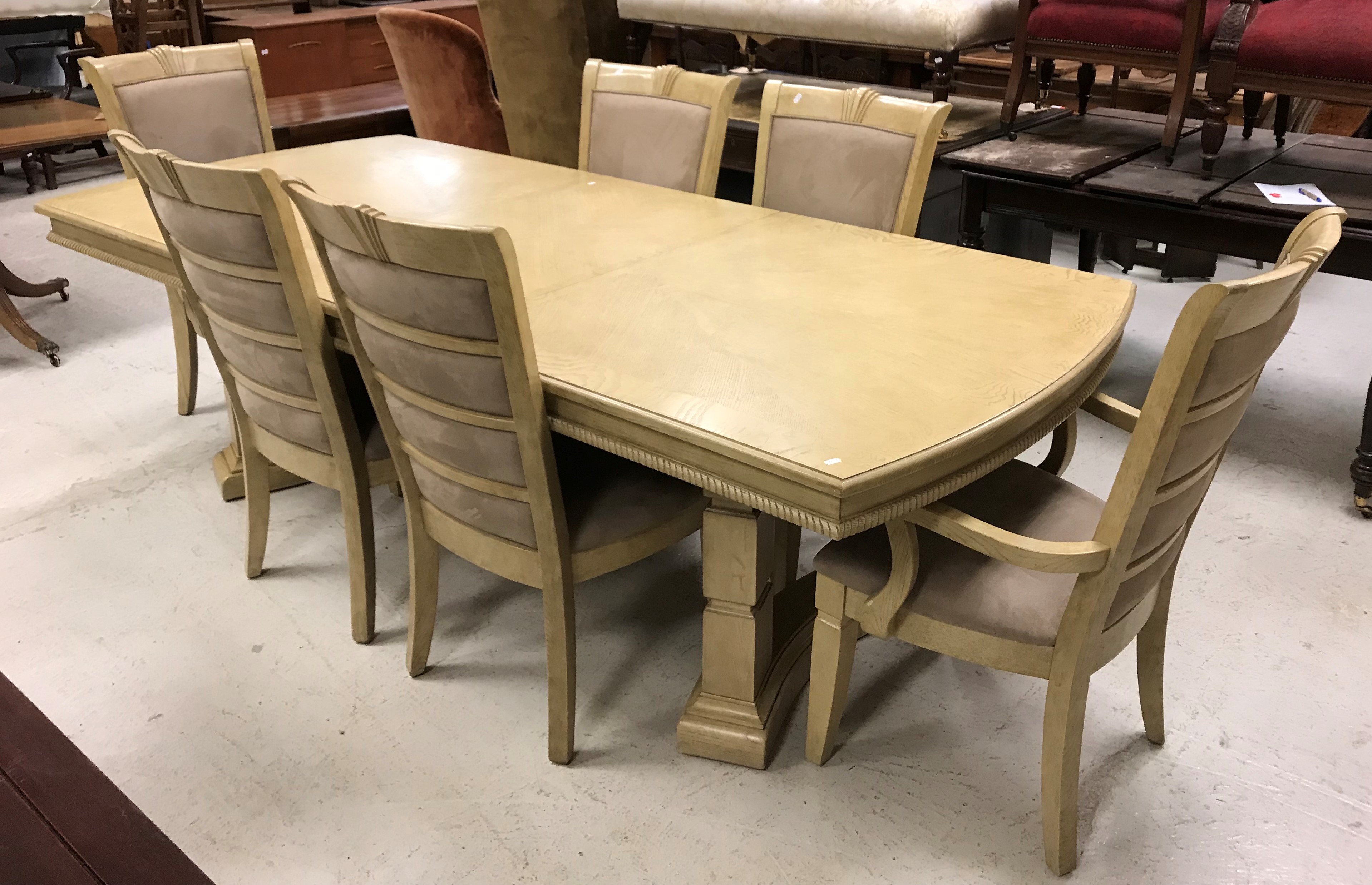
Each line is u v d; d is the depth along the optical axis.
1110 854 1.54
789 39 4.61
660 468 1.37
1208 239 2.51
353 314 1.58
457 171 2.54
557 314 1.65
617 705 1.85
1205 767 1.69
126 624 2.07
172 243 1.86
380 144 2.85
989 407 1.33
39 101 3.86
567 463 1.73
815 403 1.35
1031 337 1.54
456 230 1.26
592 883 1.50
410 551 1.81
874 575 1.47
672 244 1.98
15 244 4.30
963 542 1.33
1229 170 2.71
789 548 2.01
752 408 1.34
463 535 1.67
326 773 1.71
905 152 2.09
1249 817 1.59
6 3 5.13
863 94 2.15
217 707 1.85
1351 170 2.68
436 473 1.61
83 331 3.48
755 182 2.34
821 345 1.52
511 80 3.95
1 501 2.49
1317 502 2.42
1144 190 2.54
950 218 3.40
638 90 2.51
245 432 2.06
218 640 2.03
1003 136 3.15
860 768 1.70
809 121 2.23
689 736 1.71
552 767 1.71
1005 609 1.40
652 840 1.57
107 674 1.94
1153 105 4.11
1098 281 1.76
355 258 1.44
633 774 1.70
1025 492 1.60
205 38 5.81
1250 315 1.12
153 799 1.66
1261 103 3.00
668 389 1.39
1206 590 2.12
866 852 1.54
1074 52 2.91
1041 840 1.56
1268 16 2.54
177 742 1.78
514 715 1.83
